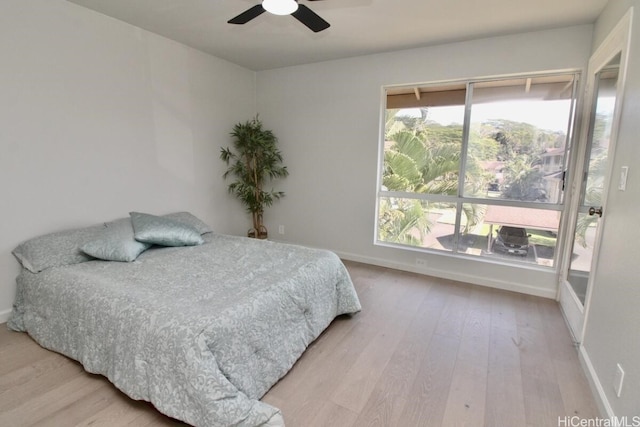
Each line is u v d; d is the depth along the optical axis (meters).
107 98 2.80
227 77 3.93
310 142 4.09
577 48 2.68
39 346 2.14
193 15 2.68
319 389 1.80
